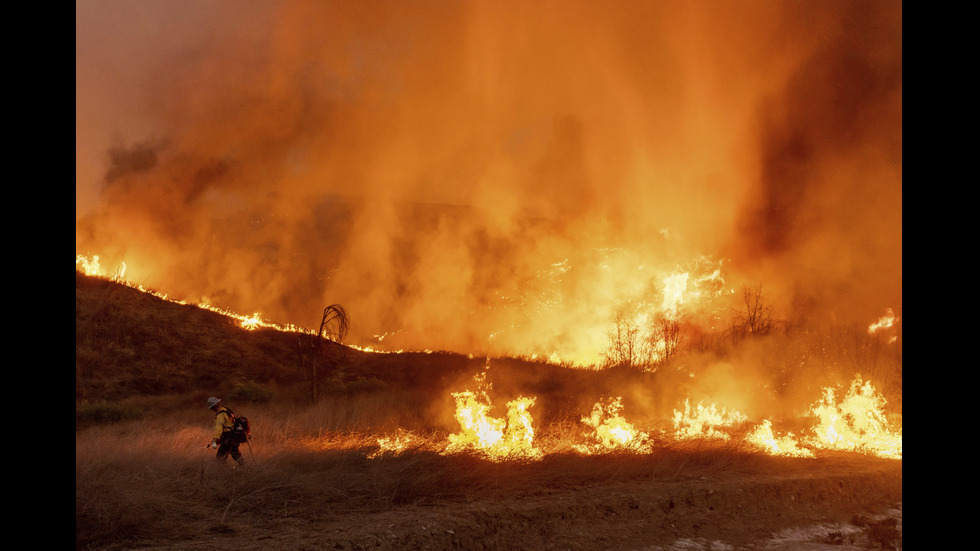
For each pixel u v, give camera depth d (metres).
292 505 8.82
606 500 9.61
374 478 9.89
